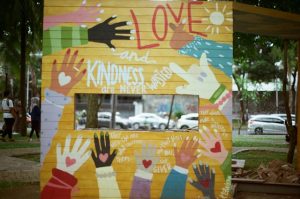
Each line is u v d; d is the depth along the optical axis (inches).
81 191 266.7
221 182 264.5
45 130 268.1
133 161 266.4
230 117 266.8
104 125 1311.5
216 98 267.4
